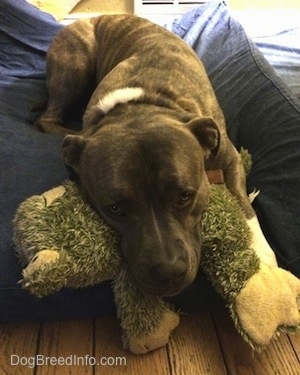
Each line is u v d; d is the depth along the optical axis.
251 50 0.85
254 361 0.55
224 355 0.56
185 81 0.65
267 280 0.52
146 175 0.49
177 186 0.49
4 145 0.72
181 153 0.50
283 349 0.56
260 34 1.14
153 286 0.48
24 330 0.59
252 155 0.70
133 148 0.50
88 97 0.89
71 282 0.53
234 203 0.57
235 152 0.66
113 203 0.50
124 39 0.80
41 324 0.60
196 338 0.58
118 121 0.56
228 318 0.60
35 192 0.64
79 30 0.85
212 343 0.57
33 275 0.51
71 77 0.84
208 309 0.59
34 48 0.94
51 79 0.85
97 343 0.58
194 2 1.11
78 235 0.53
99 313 0.59
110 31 0.83
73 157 0.55
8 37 0.95
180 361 0.55
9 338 0.58
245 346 0.57
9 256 0.58
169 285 0.48
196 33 0.96
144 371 0.55
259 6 1.15
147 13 1.12
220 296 0.58
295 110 0.69
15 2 0.95
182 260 0.48
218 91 0.81
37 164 0.69
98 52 0.85
